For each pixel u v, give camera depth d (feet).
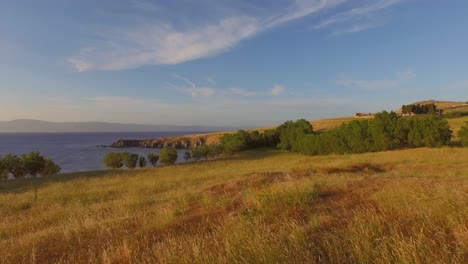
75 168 219.00
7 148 461.37
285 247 14.74
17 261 19.83
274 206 25.35
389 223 17.65
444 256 12.53
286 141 189.67
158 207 33.76
